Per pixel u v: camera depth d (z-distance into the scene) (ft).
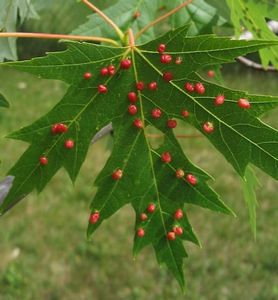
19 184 1.01
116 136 1.03
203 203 1.05
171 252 1.08
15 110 5.02
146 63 1.00
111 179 1.04
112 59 0.99
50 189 4.11
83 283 3.40
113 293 3.36
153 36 1.28
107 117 1.01
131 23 1.27
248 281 3.40
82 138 1.01
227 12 1.36
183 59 0.98
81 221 3.84
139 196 1.05
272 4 1.21
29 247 3.62
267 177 4.18
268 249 3.60
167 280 3.41
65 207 3.96
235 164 0.99
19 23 1.29
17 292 3.33
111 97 1.01
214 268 3.48
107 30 1.24
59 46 4.42
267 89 5.49
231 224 3.80
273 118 4.72
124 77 1.00
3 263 3.50
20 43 4.42
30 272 3.45
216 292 3.34
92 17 1.24
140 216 1.06
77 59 0.98
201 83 0.98
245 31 1.49
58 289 3.36
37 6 1.36
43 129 1.00
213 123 0.99
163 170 1.05
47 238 3.69
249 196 1.26
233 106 0.97
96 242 3.66
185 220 1.06
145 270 3.49
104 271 3.48
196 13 1.32
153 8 1.29
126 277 3.44
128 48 1.00
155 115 1.01
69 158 1.01
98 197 1.05
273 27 1.58
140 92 1.01
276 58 1.28
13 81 5.47
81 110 1.00
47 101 5.20
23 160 1.00
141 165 1.04
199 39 0.96
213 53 0.96
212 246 3.64
